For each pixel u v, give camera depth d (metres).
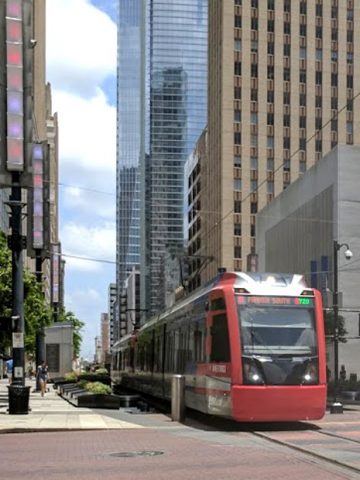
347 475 9.77
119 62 180.62
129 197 149.12
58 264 64.81
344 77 108.25
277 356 16.59
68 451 12.96
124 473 10.25
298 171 105.31
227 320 16.95
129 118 174.00
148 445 13.69
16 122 23.89
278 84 106.06
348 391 35.38
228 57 104.88
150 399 31.11
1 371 75.94
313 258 53.16
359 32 109.50
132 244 140.38
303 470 10.29
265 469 10.42
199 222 120.69
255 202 103.56
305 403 16.42
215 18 110.94
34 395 37.56
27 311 30.33
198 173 123.38
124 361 45.56
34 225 39.44
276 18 106.88
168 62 178.62
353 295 47.91
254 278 17.53
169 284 126.69
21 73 24.30
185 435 15.70
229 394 16.41
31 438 15.45
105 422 18.91
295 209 57.88
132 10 186.38
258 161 104.31
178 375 20.39
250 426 18.02
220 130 105.38
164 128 171.25
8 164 23.61
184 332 21.75
